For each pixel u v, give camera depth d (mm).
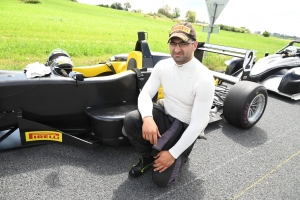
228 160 2824
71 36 14688
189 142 2057
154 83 2318
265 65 6066
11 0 40000
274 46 29453
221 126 3672
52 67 2867
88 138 2842
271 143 3301
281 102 5109
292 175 2646
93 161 2604
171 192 2258
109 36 17125
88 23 25484
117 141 2697
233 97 3395
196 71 2023
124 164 2598
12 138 2766
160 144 2131
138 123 2254
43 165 2465
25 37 12031
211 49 4375
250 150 3078
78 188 2203
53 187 2186
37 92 2439
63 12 34594
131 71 3010
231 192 2324
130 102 2986
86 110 2680
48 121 2662
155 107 2303
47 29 16656
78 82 2578
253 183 2471
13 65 5977
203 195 2258
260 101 3578
